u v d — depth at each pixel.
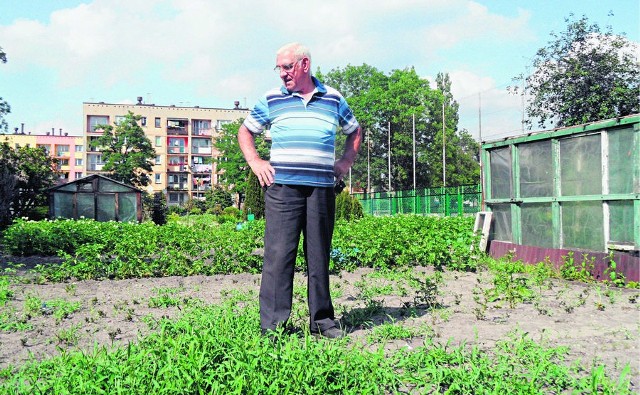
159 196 44.25
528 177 8.99
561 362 3.48
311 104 4.10
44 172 30.97
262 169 4.08
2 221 23.34
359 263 9.77
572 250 8.01
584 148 7.82
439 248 9.34
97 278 8.59
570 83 20.81
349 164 4.35
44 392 2.91
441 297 6.18
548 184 8.55
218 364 2.99
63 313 5.48
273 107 4.13
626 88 20.20
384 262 9.37
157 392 2.73
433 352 3.45
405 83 58.53
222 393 2.71
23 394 2.92
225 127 60.75
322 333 4.16
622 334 4.26
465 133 77.50
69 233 12.91
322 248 4.18
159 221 32.72
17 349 4.21
